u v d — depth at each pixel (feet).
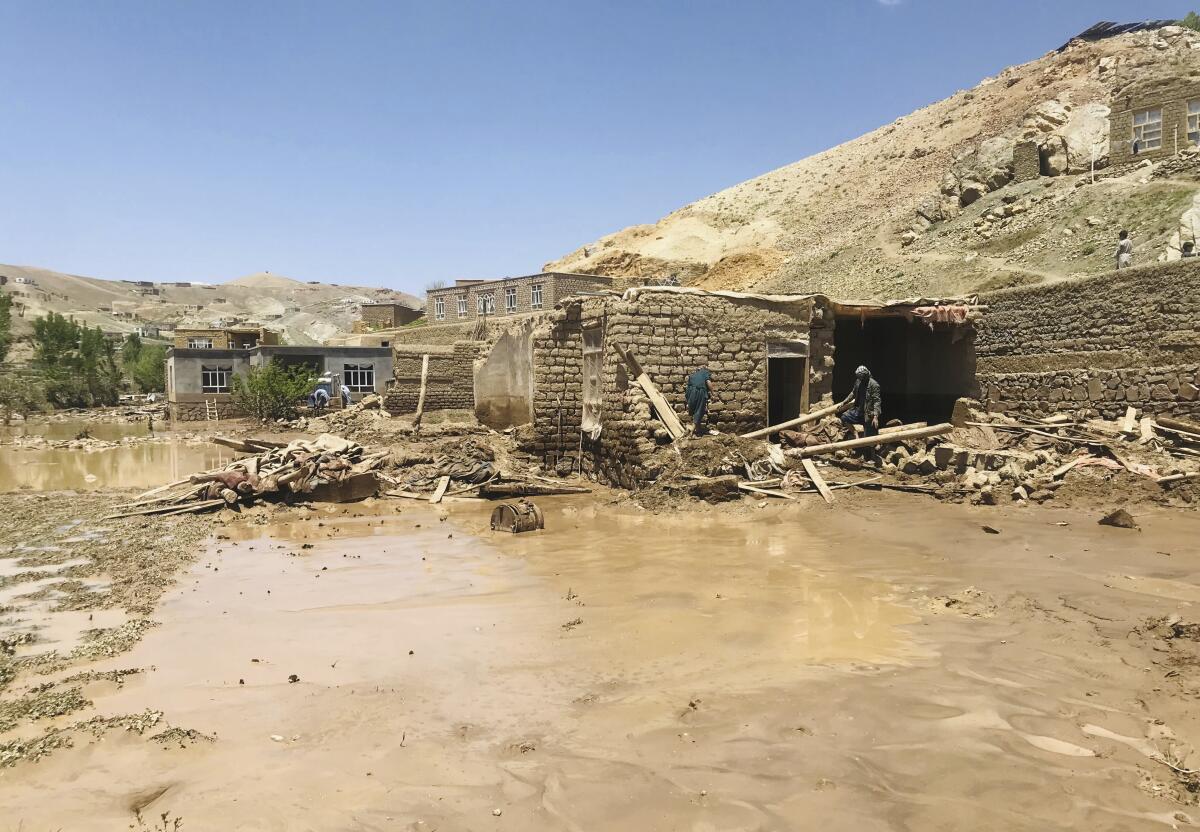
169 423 142.31
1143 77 111.45
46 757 17.48
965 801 14.82
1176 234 76.74
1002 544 35.40
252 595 31.68
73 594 31.96
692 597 29.14
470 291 187.73
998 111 228.43
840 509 44.78
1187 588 27.91
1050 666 21.42
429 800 15.51
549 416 65.10
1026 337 63.98
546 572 34.04
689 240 259.60
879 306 67.10
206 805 15.46
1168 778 15.52
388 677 22.29
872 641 23.90
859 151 291.17
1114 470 45.47
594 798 15.38
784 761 16.55
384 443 76.89
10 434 124.47
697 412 54.85
